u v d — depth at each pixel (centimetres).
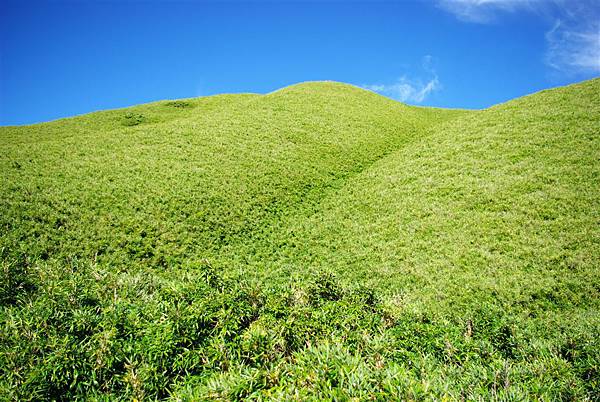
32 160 2597
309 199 2775
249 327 766
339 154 3650
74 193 2175
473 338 937
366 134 4231
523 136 2956
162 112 5306
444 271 1684
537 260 1623
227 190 2597
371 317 862
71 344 669
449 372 685
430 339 831
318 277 1045
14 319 730
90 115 5016
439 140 3550
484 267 1655
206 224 2167
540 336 1041
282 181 2914
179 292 857
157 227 2028
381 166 3347
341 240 2181
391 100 6106
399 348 772
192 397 532
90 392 610
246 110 4547
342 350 607
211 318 770
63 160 2678
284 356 694
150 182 2508
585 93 3484
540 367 721
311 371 539
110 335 690
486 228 1952
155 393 612
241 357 682
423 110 5944
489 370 689
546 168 2380
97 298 890
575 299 1367
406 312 958
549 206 1986
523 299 1399
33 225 1775
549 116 3184
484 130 3378
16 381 591
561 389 650
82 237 1797
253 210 2442
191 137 3522
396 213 2372
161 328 720
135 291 969
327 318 830
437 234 2020
